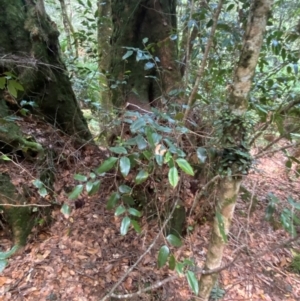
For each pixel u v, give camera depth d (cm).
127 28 268
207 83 259
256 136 154
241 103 126
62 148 282
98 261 220
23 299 188
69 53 438
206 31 264
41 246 224
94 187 125
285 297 212
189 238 242
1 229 226
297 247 251
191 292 203
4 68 254
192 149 200
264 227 261
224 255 229
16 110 272
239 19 242
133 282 207
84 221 245
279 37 229
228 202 143
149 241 230
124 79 275
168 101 231
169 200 224
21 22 281
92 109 375
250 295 208
